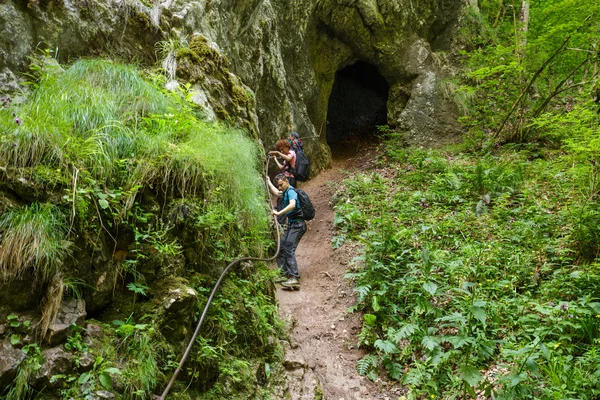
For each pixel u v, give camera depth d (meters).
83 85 3.84
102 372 2.47
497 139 10.34
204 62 5.61
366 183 8.84
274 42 8.86
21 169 2.77
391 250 5.73
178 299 3.06
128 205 3.13
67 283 2.61
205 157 3.81
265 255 5.21
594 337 3.93
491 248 5.56
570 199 6.45
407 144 11.43
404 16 11.63
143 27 5.24
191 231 3.58
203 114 4.76
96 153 3.13
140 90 4.19
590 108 7.24
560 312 4.13
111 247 3.04
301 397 3.85
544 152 9.22
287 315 5.09
